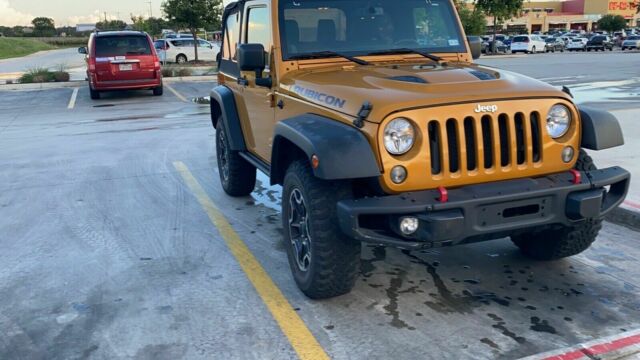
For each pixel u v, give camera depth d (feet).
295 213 13.21
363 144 10.80
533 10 330.75
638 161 22.84
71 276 14.57
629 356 10.59
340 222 11.05
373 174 10.69
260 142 17.02
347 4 15.30
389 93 11.36
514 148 11.48
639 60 102.94
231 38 20.17
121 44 53.52
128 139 33.24
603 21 274.16
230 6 19.90
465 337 11.36
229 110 19.54
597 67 83.92
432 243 10.77
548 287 13.50
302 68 14.76
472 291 13.37
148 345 11.30
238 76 18.89
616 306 12.52
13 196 21.86
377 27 15.51
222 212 19.61
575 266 14.62
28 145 31.96
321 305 12.77
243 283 14.01
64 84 65.46
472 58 16.25
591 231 13.56
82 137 34.24
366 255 15.58
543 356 10.62
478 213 10.91
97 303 13.09
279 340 11.37
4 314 12.66
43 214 19.63
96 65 52.39
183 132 35.35
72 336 11.69
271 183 14.57
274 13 14.87
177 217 19.13
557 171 12.00
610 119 12.42
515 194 11.05
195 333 11.71
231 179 20.65
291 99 13.93
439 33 16.03
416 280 14.01
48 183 23.70
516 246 15.96
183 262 15.35
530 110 11.55
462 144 11.09
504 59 113.29
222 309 12.69
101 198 21.44
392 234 11.00
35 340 11.58
